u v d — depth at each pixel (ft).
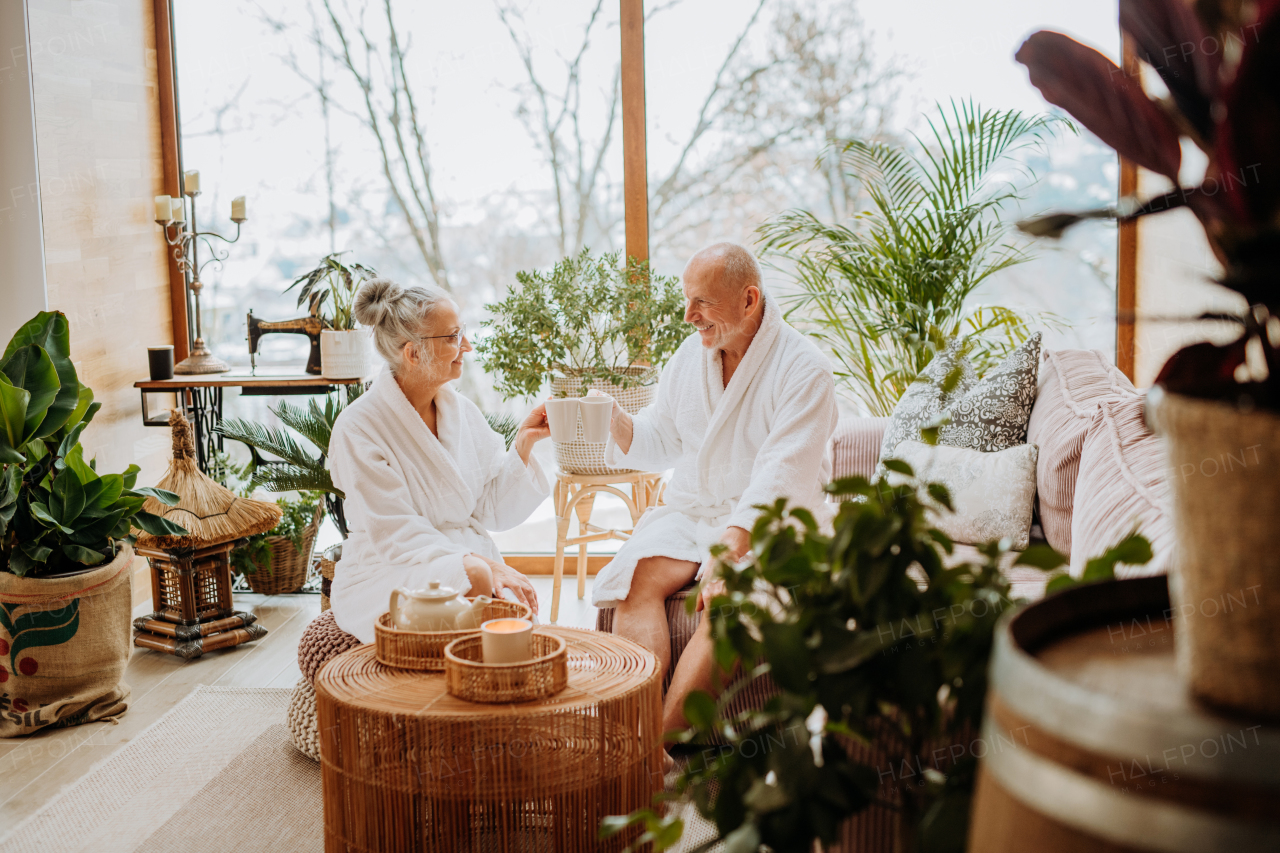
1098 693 2.09
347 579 7.97
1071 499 7.94
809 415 8.03
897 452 9.12
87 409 9.54
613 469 11.05
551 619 11.44
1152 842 1.97
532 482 8.77
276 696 9.47
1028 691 2.20
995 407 9.19
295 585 12.76
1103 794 2.03
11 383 8.66
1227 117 2.11
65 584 8.61
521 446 8.73
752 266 8.25
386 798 5.40
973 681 3.06
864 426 10.06
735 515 7.71
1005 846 2.26
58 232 11.23
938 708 3.08
